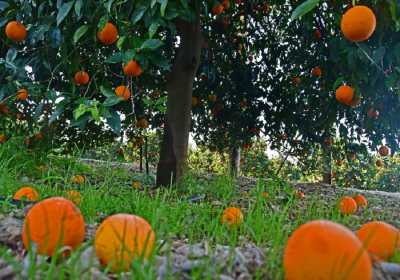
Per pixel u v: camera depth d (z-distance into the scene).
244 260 1.57
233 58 7.75
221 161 12.26
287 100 8.02
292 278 1.20
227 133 8.92
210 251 1.60
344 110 7.05
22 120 5.33
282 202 3.82
